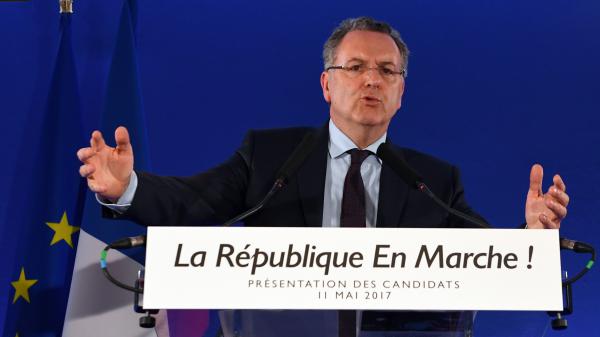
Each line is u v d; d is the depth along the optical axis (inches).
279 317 115.6
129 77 235.1
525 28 264.7
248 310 116.0
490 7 265.7
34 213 226.7
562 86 262.5
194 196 171.8
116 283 117.0
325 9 264.7
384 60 183.3
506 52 264.1
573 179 259.0
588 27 264.7
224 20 263.3
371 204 178.4
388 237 115.6
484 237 116.7
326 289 113.6
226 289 113.0
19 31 251.6
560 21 265.3
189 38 261.7
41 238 226.1
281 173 146.5
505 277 115.7
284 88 261.7
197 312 206.8
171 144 257.8
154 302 111.9
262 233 114.7
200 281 113.0
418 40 264.4
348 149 183.9
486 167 260.8
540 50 263.9
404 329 116.3
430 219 178.1
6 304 241.0
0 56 249.9
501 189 260.1
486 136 261.7
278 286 113.3
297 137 193.2
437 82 263.3
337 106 183.3
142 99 247.6
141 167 229.6
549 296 115.6
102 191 135.4
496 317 124.7
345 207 171.0
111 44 256.7
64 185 229.8
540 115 262.1
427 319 116.4
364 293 113.9
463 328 117.4
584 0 265.3
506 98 262.7
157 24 261.1
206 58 261.6
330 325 115.3
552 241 117.3
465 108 262.7
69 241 229.1
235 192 184.7
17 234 243.9
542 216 130.4
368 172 181.3
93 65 255.0
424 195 180.2
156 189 161.0
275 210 176.6
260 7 264.5
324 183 179.0
